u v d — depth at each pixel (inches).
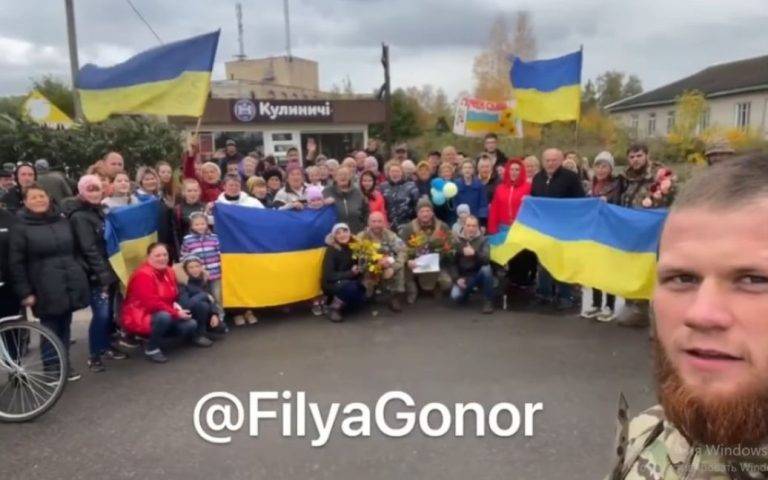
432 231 255.1
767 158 23.8
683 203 24.5
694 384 22.8
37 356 166.7
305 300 252.5
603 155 249.1
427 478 123.2
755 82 1264.8
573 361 186.2
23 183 269.1
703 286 22.8
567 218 235.1
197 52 252.2
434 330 221.6
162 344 213.3
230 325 236.1
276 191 291.3
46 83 1278.3
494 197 266.2
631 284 213.3
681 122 978.7
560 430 141.8
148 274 194.5
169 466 130.7
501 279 252.4
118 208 206.2
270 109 874.1
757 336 21.7
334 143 924.0
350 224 255.8
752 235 21.9
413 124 1342.3
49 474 128.6
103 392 171.9
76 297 173.2
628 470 30.0
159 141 538.6
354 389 169.2
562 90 281.6
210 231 229.3
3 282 168.6
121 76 256.7
